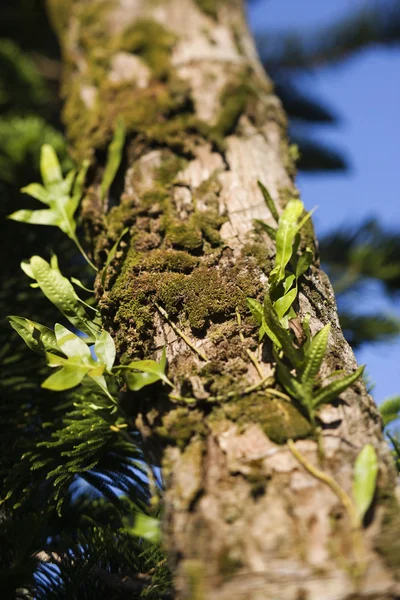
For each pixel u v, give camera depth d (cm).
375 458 160
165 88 235
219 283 182
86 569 182
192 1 308
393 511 158
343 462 162
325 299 186
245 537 157
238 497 160
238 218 196
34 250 280
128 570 183
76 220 225
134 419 174
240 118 224
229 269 184
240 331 176
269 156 217
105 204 210
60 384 172
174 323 180
